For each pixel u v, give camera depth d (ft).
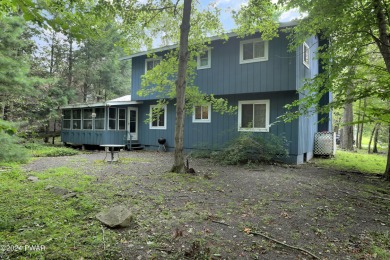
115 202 15.46
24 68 29.17
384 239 11.41
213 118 41.06
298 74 33.63
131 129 50.83
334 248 10.52
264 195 18.12
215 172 26.40
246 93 36.96
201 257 9.45
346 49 25.36
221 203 16.05
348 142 60.49
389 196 18.88
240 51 36.94
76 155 41.06
